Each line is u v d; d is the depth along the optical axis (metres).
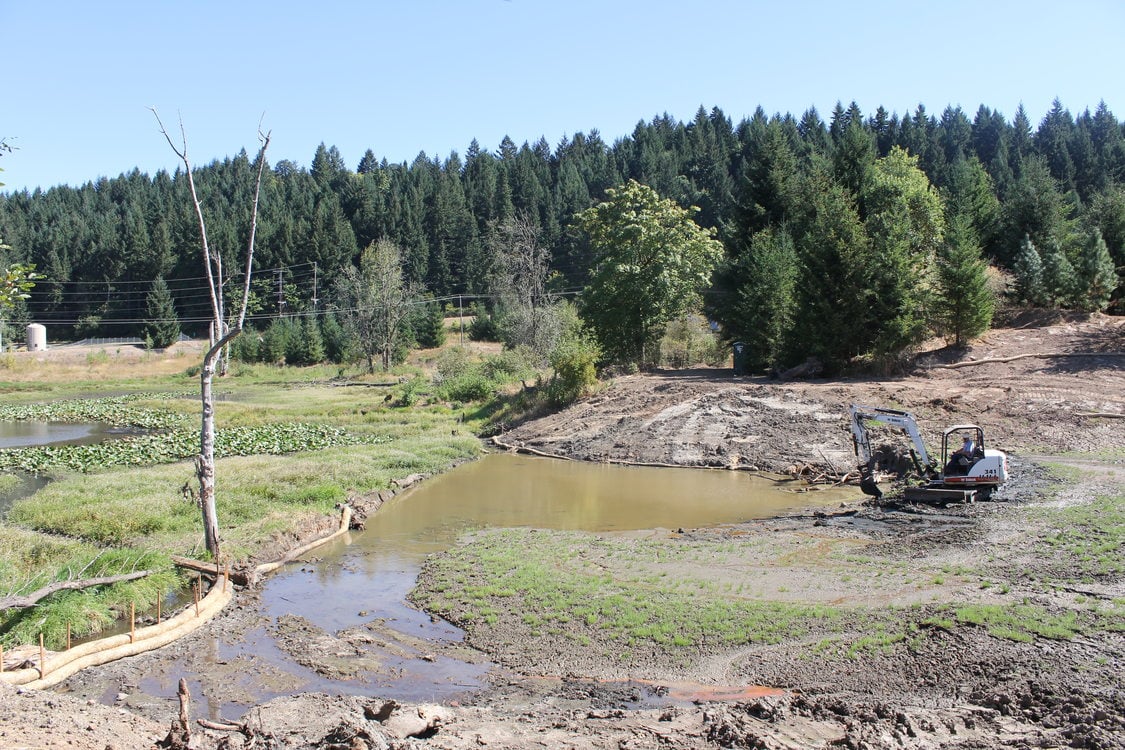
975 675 11.04
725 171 110.69
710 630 13.44
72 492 23.80
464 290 115.62
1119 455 25.34
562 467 31.17
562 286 89.31
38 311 117.38
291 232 117.44
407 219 116.62
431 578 17.03
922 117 128.25
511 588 15.99
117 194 168.25
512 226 84.19
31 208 149.00
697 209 50.81
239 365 87.38
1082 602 13.20
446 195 121.38
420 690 11.78
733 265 49.53
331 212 121.56
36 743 8.30
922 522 19.62
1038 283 41.53
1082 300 40.31
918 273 38.91
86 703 10.19
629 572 16.81
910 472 23.70
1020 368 34.81
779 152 54.59
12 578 15.56
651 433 33.41
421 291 98.56
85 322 112.88
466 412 45.19
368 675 12.34
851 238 38.03
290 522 20.23
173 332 103.75
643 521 22.06
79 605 14.20
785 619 13.66
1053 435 27.56
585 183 131.00
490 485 27.64
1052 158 102.94
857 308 37.56
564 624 14.11
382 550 19.47
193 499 20.00
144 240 117.25
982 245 53.44
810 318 38.81
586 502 24.66
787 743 9.02
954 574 15.33
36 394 67.75
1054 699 10.03
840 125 123.94
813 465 27.81
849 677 11.46
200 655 13.21
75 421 49.50
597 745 9.15
